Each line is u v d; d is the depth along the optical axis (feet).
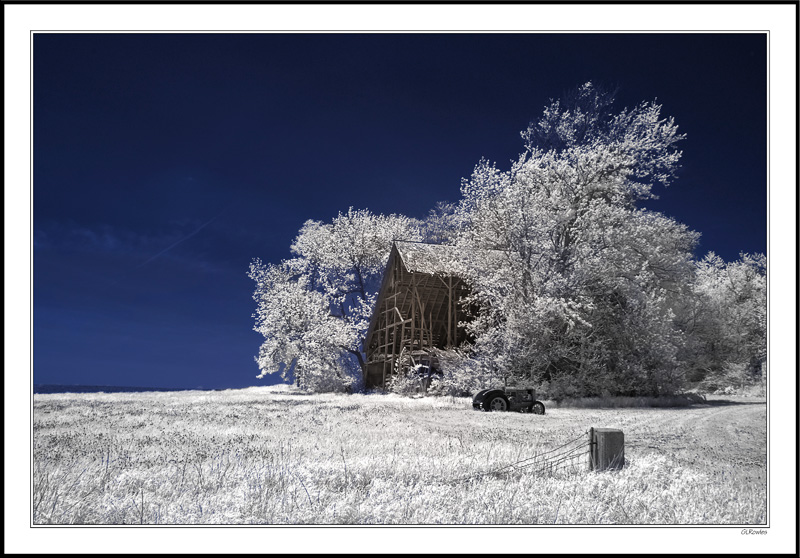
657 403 114.11
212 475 29.71
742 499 25.95
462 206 132.16
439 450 39.47
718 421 72.69
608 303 128.47
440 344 163.22
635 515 23.52
